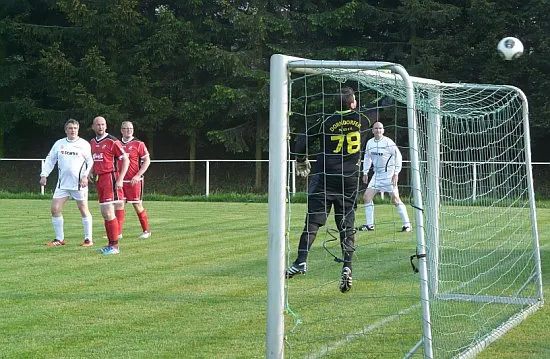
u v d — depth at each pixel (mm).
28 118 37031
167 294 8992
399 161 14625
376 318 7668
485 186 10344
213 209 22969
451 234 13375
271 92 5750
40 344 6684
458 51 33156
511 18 32812
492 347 6668
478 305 8383
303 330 7180
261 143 36656
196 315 7863
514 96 9211
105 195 12516
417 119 6922
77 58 37750
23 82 38125
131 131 14695
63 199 13625
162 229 16656
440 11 32969
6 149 40406
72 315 7859
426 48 33312
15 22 36688
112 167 12570
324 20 34562
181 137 40469
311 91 29078
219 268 10992
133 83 35375
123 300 8641
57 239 13734
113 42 35719
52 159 13531
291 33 34875
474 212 13430
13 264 11328
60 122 36844
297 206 22078
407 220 15148
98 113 34906
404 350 6480
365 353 6398
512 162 9766
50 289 9297
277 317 5699
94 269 10867
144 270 10789
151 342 6758
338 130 7887
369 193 14859
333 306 8227
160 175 36781
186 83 37000
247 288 9383
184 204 25547
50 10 38969
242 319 7680
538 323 7613
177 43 35688
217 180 36000
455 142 9656
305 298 8641
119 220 14703
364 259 11609
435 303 7508
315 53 34844
